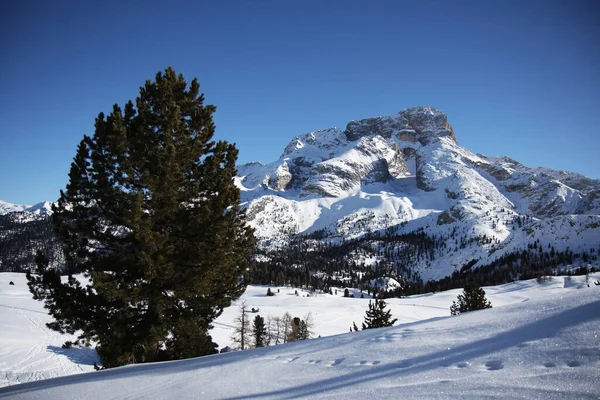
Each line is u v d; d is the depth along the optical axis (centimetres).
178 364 940
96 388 771
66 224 1359
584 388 376
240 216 1534
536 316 656
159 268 1217
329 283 19000
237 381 652
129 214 1205
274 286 16325
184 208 1405
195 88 1600
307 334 5347
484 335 624
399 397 439
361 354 671
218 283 1439
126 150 1323
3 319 5459
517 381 423
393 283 19962
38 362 3559
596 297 689
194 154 1470
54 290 1301
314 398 489
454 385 446
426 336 696
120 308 1295
